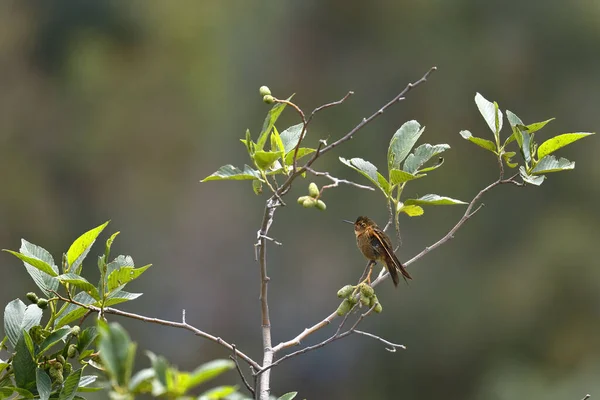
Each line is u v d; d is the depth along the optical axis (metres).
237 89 22.25
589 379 16.53
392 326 18.19
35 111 21.38
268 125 3.34
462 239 18.86
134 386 1.92
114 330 1.95
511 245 18.95
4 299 16.33
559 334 18.02
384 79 20.88
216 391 1.94
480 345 18.02
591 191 19.34
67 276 3.10
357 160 3.59
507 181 3.61
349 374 18.11
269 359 3.35
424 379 18.17
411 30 21.06
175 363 17.55
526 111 20.47
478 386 17.56
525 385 16.80
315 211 18.41
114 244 20.19
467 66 20.50
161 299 19.36
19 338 3.09
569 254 18.31
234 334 18.97
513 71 20.45
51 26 22.03
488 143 3.66
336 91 21.06
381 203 18.30
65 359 3.19
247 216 19.89
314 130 20.41
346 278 18.30
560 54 20.48
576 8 20.50
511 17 20.62
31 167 20.84
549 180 19.45
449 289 18.38
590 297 18.12
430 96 20.52
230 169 3.29
